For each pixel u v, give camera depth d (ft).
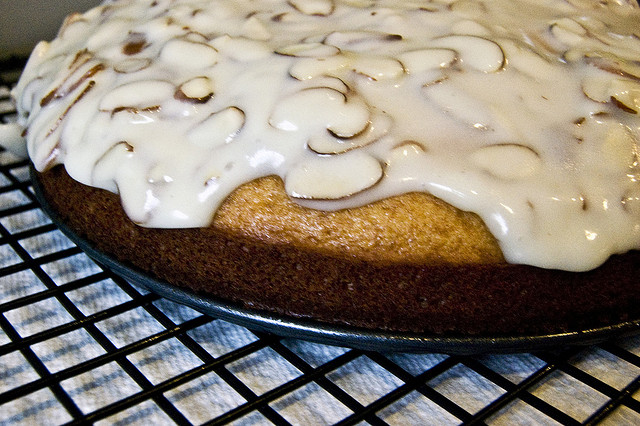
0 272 1.07
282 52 1.02
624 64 1.03
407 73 0.99
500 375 1.00
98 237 1.06
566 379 1.01
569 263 0.95
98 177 1.00
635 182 0.97
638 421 0.95
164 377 0.98
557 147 0.97
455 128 0.96
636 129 0.99
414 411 0.96
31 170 1.19
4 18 1.74
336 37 1.05
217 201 0.97
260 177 0.97
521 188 0.94
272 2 1.14
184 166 0.97
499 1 1.15
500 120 0.97
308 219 0.96
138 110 1.01
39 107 1.13
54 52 1.22
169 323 1.02
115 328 1.04
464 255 0.96
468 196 0.94
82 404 0.94
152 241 1.01
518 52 1.03
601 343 1.05
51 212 1.11
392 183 0.94
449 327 0.99
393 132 0.95
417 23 1.07
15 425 0.91
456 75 1.00
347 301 0.98
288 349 1.01
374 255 0.96
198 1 1.16
